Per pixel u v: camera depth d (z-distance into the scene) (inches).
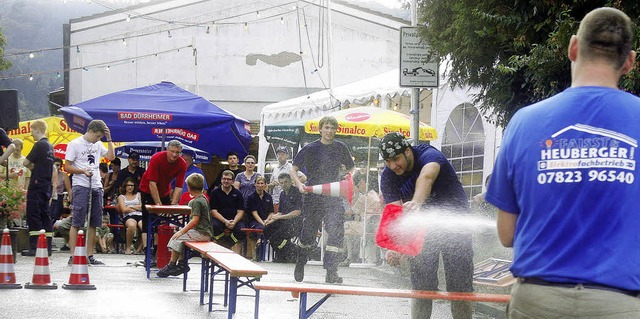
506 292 364.2
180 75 1583.4
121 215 795.4
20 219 682.8
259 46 1584.6
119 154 1083.9
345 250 669.3
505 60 393.4
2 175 727.7
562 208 142.3
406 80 464.1
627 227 139.4
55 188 785.6
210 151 847.1
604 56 146.9
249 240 735.1
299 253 470.6
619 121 142.7
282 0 1584.6
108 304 389.1
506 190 151.6
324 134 464.1
